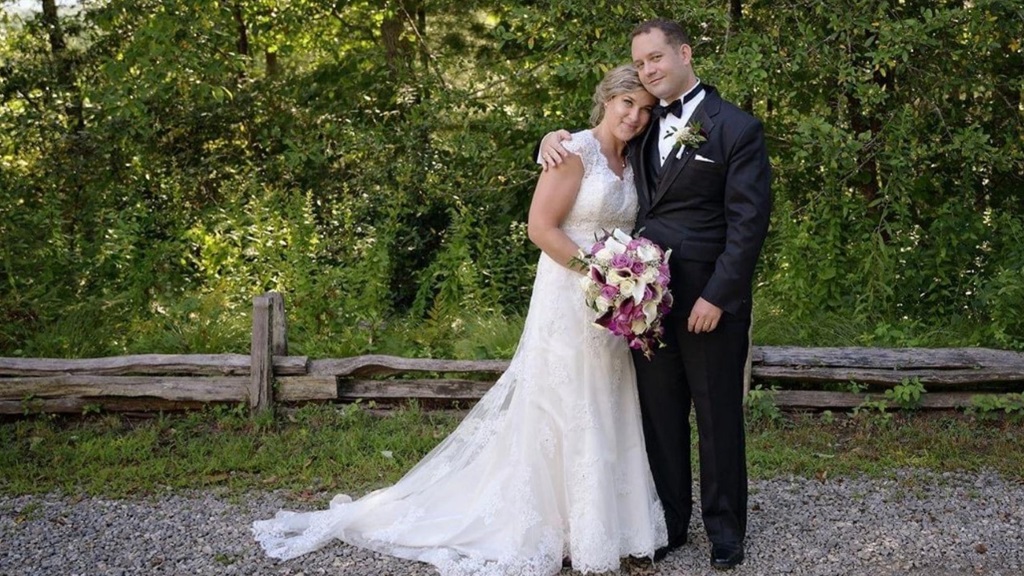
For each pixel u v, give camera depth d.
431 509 4.03
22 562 3.90
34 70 9.95
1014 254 6.65
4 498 4.59
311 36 11.06
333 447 5.19
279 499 4.59
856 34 7.14
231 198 8.68
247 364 5.65
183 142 10.02
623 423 3.84
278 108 10.08
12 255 7.05
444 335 6.82
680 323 3.71
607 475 3.73
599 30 7.33
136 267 7.50
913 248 7.08
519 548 3.75
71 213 9.46
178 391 5.60
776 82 7.60
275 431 5.48
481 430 4.02
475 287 7.57
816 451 5.25
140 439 5.29
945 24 6.95
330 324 6.89
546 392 3.78
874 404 5.62
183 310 6.69
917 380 5.60
